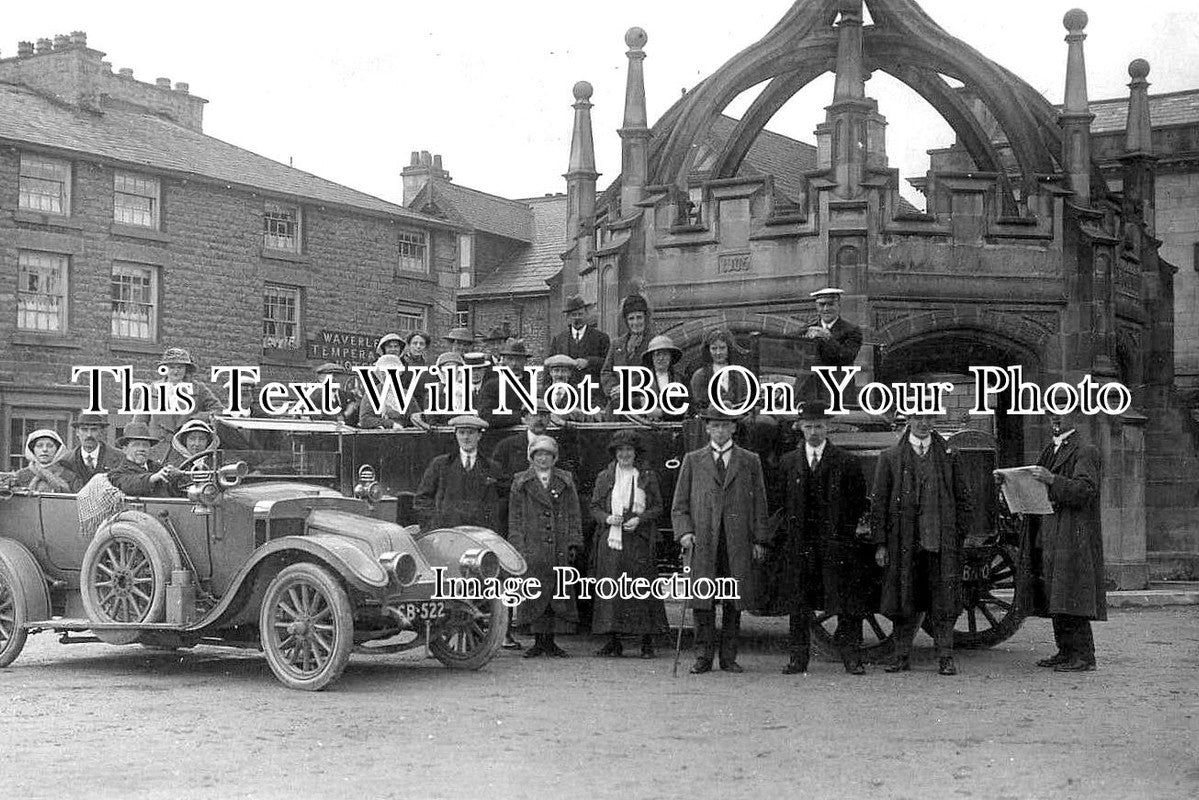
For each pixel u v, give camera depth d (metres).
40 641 11.78
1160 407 19.94
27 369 26.30
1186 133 24.47
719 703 8.30
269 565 9.09
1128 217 19.81
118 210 28.23
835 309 12.05
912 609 9.69
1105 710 8.11
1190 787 5.98
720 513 9.72
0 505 10.14
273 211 31.53
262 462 10.29
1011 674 9.80
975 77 18.05
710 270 17.12
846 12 16.42
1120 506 17.05
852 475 9.79
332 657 8.63
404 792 5.82
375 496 9.91
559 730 7.33
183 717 7.70
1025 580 10.84
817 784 6.00
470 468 11.05
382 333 34.12
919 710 8.08
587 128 20.30
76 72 29.27
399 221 34.50
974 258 16.45
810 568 9.71
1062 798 5.76
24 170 26.59
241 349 30.42
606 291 17.91
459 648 9.98
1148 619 14.35
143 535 9.26
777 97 19.62
